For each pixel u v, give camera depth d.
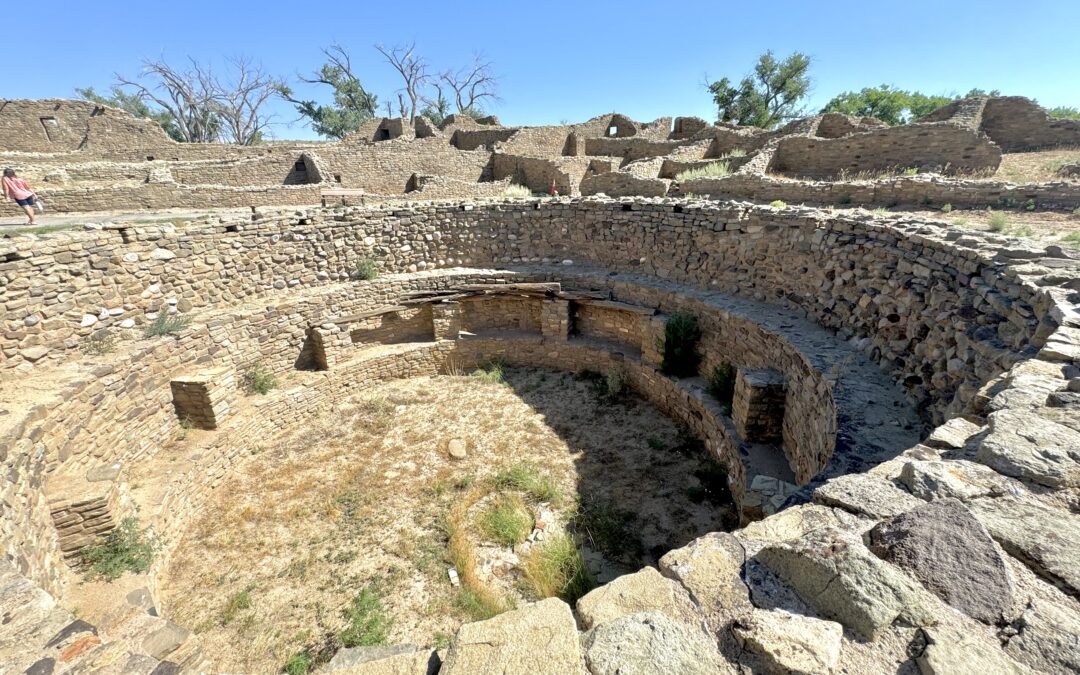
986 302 5.16
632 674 1.84
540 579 6.36
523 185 22.66
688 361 10.69
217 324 9.52
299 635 5.88
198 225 9.84
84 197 14.39
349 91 45.88
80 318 7.77
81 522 6.02
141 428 7.92
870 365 6.82
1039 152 15.93
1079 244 7.30
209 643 5.82
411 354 12.72
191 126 43.47
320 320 11.53
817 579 2.07
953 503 2.27
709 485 8.30
